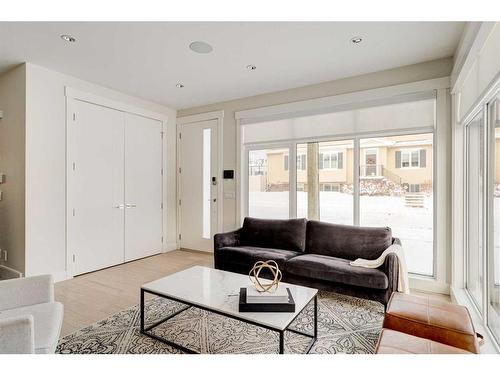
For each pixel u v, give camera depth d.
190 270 2.67
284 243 3.53
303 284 2.91
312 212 3.89
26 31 2.51
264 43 2.73
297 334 2.19
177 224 5.14
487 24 1.70
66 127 3.54
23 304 1.76
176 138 5.13
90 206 3.83
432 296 2.95
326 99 3.68
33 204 3.24
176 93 4.23
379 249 2.99
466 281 2.84
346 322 2.40
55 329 1.53
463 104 2.65
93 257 3.87
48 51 2.90
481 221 2.24
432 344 1.41
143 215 4.57
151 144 4.70
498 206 2.02
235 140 4.48
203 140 4.84
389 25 2.40
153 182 4.73
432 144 3.14
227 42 2.71
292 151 4.02
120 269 3.96
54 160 3.43
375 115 3.41
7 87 3.39
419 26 2.40
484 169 2.16
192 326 2.32
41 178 3.30
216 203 4.68
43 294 1.82
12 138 3.33
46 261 3.35
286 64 3.19
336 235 3.26
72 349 1.96
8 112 3.37
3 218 3.44
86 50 2.88
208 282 2.32
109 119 4.06
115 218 4.15
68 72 3.45
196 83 3.81
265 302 1.80
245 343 2.07
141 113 4.50
